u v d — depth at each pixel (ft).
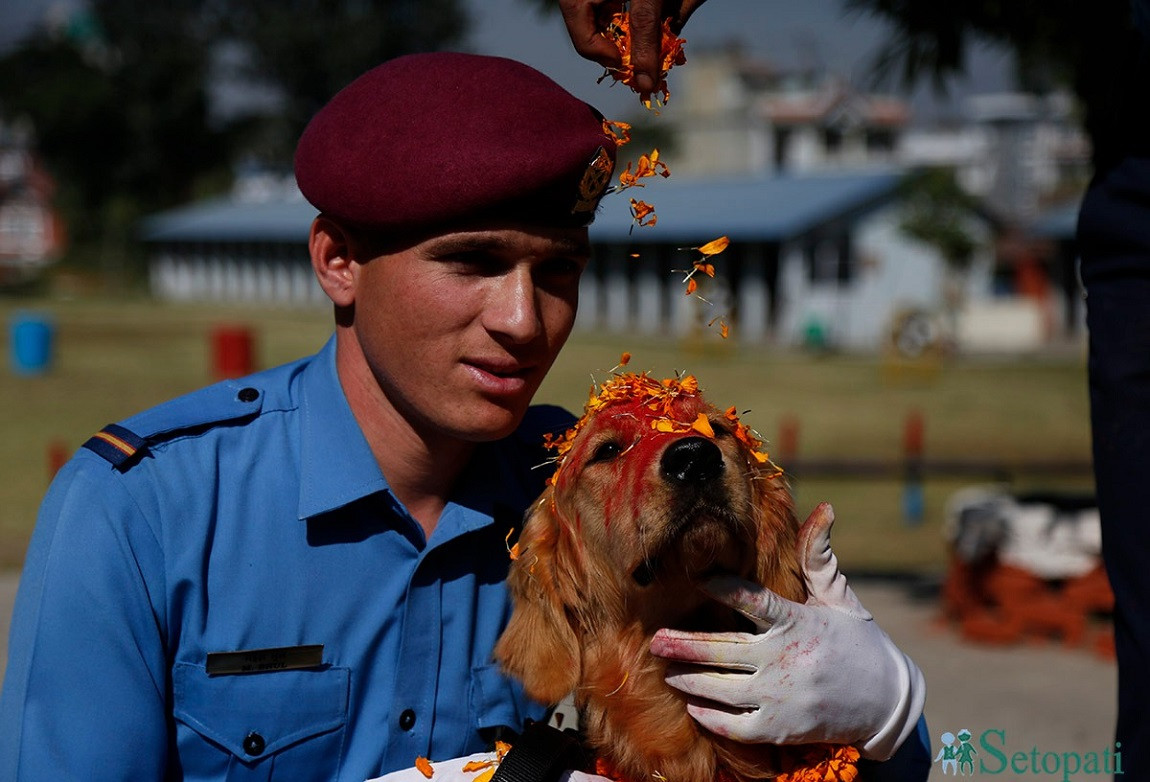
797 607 7.47
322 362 8.17
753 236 108.06
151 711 7.11
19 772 6.81
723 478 7.69
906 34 21.59
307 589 7.56
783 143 173.99
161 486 7.36
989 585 25.68
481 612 8.29
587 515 8.18
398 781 7.34
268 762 7.40
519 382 7.63
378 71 7.73
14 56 219.82
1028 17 20.61
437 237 7.29
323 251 7.94
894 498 45.91
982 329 114.73
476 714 8.07
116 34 221.87
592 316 128.26
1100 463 8.10
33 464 45.98
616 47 7.62
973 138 175.01
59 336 106.01
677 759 7.98
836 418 62.34
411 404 7.63
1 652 20.74
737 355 97.40
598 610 8.23
